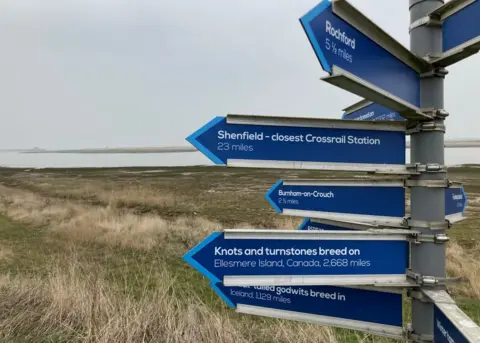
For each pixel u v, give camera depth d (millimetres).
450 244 9133
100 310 3689
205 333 3350
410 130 1600
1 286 4430
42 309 3861
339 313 1739
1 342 3236
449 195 1838
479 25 1333
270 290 1851
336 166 1595
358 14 1343
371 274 1584
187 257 1572
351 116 2568
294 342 3301
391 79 1469
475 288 5875
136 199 18719
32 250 8594
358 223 1931
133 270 6883
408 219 1629
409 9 1636
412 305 1619
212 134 1545
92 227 10961
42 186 29125
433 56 1517
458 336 1209
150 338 3312
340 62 1295
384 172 1590
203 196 21156
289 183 2312
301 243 1586
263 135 1570
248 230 1573
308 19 1188
